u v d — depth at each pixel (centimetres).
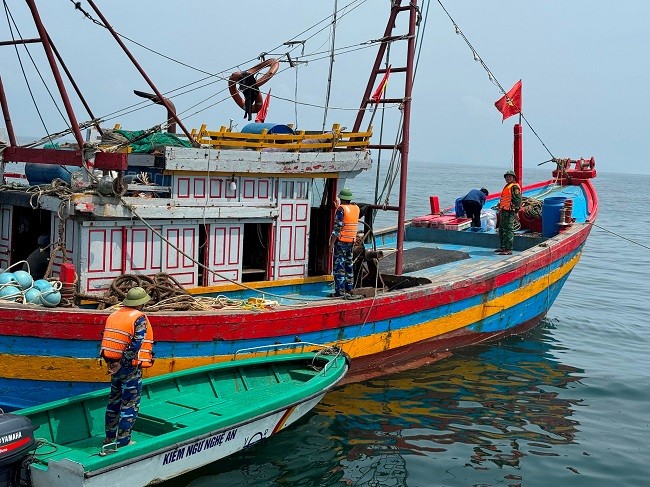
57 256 1096
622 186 17300
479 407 1212
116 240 1071
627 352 1628
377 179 1422
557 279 1755
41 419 877
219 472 929
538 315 1758
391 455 1011
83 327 940
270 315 1088
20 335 922
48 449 807
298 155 1245
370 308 1215
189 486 888
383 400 1210
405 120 1377
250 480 912
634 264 3197
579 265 3097
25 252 1210
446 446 1052
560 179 2358
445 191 8344
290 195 1271
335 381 1062
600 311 2080
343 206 1236
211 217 1154
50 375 944
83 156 1041
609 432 1139
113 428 820
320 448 1015
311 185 1299
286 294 1291
